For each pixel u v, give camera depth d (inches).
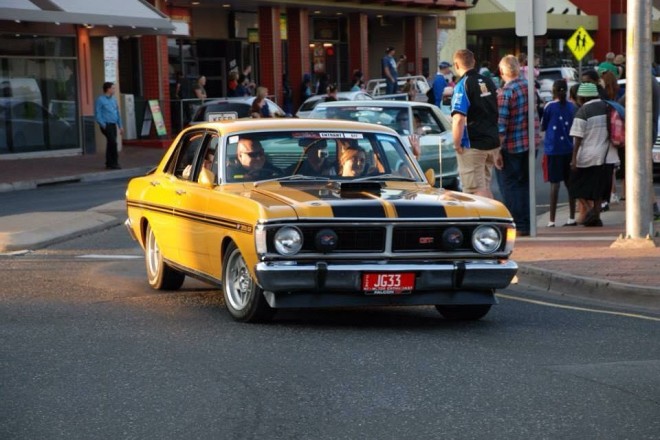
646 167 553.3
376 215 369.4
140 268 532.7
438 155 763.4
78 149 1344.7
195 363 328.5
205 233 406.3
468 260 380.5
